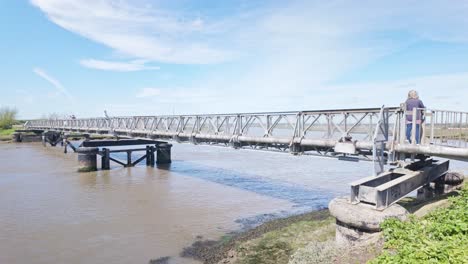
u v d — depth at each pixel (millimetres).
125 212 11969
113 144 26531
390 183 6531
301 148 10797
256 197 14258
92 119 30047
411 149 7367
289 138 10664
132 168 22828
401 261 3977
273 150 11797
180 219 11164
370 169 22500
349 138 8633
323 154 10133
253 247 8273
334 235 8219
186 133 16141
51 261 7965
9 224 10586
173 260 8023
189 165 24609
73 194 14734
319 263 5418
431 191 9750
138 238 9453
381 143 7484
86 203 13195
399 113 7695
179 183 17375
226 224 10648
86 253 8438
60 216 11445
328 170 22359
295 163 26203
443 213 5648
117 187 16297
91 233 9836
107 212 11969
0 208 12383
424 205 7805
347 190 15656
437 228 4848
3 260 7984
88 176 19453
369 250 4988
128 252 8516
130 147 35562
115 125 29078
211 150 38812
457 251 3979
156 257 8219
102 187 16297
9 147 38625
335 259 5281
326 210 11562
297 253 6609
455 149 6605
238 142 13055
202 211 12102
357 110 8398
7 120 69250
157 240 9297
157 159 24688
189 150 38719
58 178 18781
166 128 18562
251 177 19344
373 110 7977
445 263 3748
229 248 8469
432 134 7590
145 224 10664
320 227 9195
